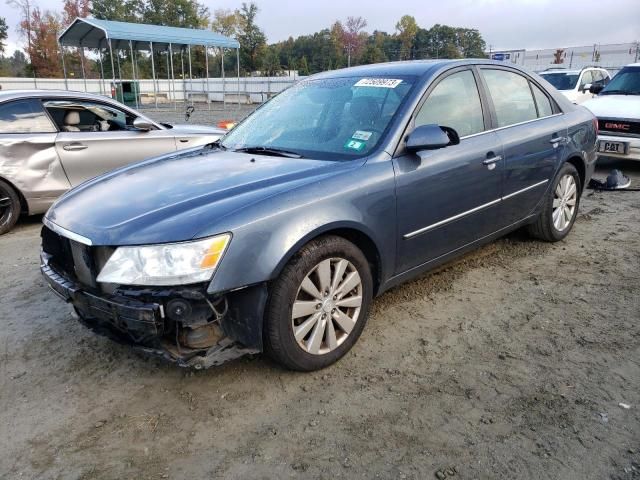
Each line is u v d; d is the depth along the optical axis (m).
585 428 2.42
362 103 3.54
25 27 52.47
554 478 2.13
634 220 5.71
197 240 2.41
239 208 2.56
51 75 52.78
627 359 2.99
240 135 3.96
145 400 2.70
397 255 3.25
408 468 2.20
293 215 2.64
